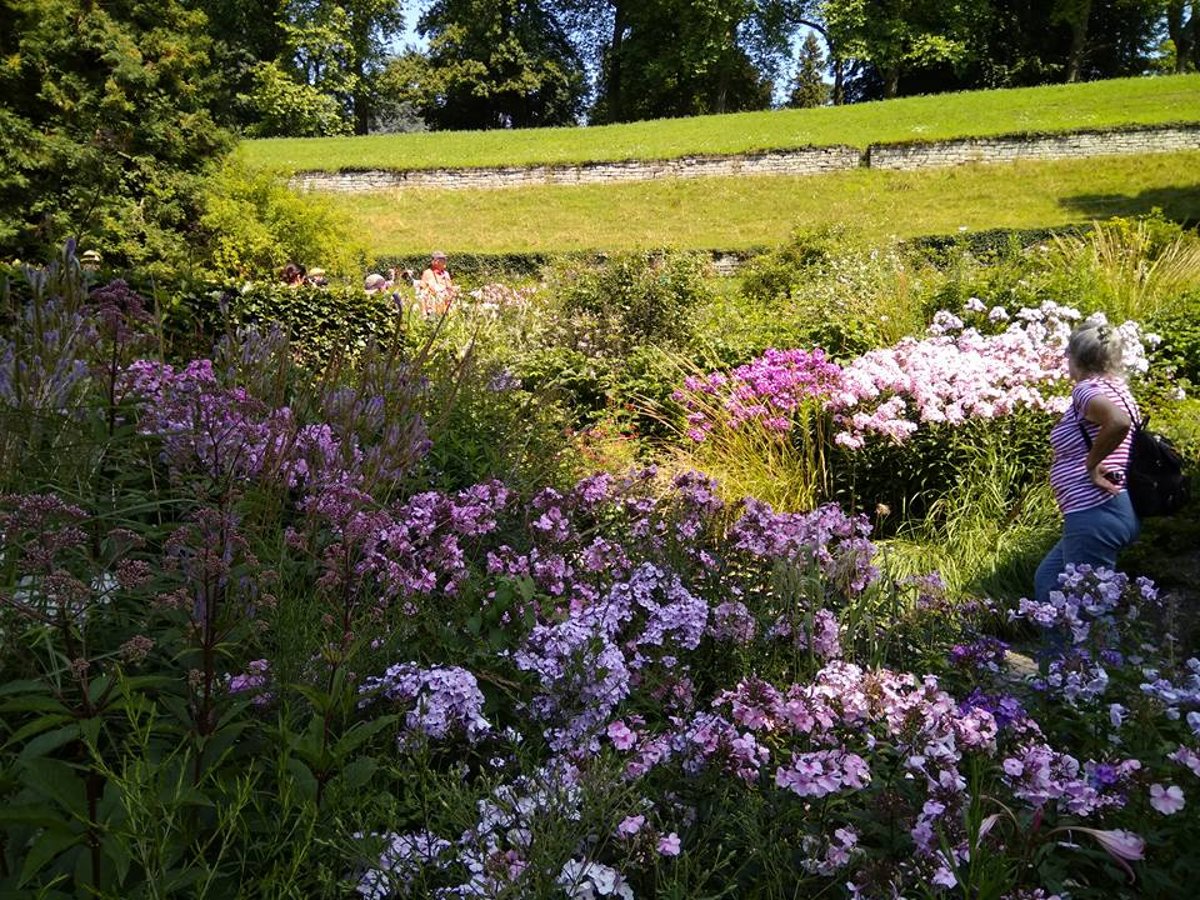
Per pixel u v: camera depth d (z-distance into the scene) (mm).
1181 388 7984
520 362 8977
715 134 32938
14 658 2178
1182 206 20969
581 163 28453
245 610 2381
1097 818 2266
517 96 48469
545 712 2434
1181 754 2184
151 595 2422
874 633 3219
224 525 2188
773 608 3197
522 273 21766
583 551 3373
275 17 43844
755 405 7219
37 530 2082
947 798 2127
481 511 3291
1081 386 4492
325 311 8680
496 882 1892
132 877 1881
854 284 11578
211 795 2029
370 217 26906
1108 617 3018
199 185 15688
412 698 2326
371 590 2822
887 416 6672
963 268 10984
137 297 3422
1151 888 2125
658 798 2277
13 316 3377
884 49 40500
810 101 57719
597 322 10438
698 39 43312
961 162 26203
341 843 1983
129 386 3330
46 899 1718
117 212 14148
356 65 46906
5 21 14844
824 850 2152
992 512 6418
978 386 6711
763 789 2352
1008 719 2527
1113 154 25203
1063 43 43188
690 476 3891
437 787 2123
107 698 1902
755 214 25094
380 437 3684
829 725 2373
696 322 10492
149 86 15422
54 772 1751
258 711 2303
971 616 3527
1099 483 4426
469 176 28812
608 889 1932
